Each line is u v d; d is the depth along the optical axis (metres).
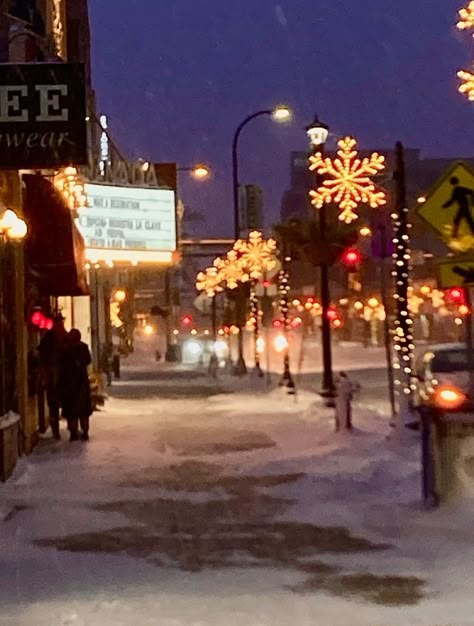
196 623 8.33
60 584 9.62
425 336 69.31
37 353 21.03
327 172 21.36
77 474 16.42
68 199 21.64
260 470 16.33
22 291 19.16
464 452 12.24
